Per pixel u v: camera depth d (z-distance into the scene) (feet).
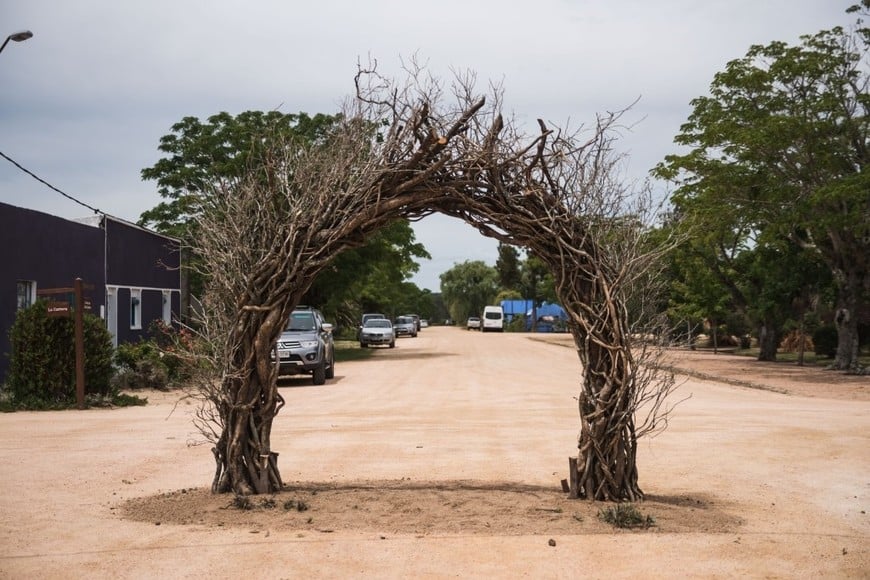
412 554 17.89
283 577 16.46
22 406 49.57
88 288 51.26
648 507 22.43
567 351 140.77
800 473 28.55
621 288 22.59
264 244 23.21
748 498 24.40
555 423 42.78
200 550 18.20
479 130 22.70
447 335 234.79
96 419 44.27
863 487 26.13
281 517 21.08
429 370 91.71
